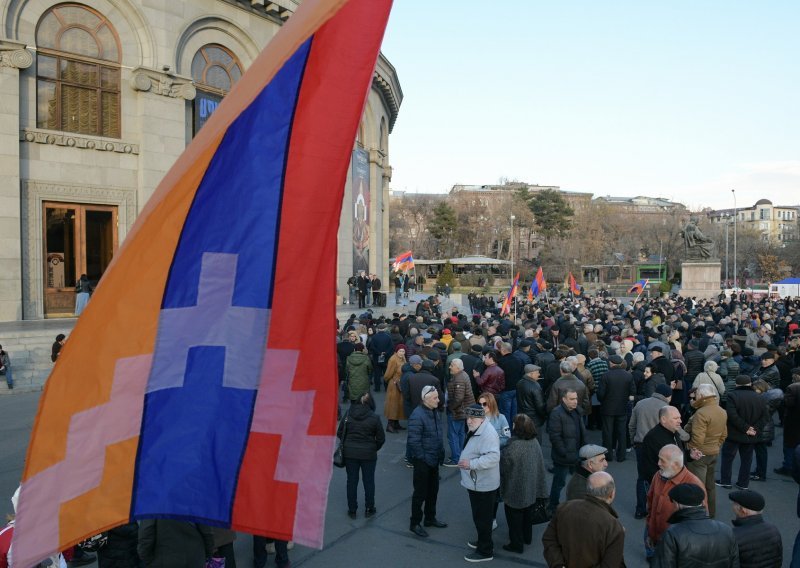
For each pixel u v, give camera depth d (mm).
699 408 7281
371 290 30938
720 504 8367
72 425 2549
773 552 4531
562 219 86312
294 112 2746
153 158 22984
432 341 13484
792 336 14484
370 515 7953
